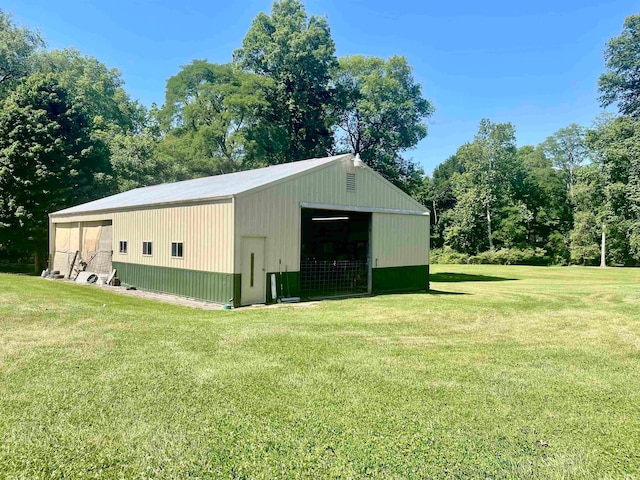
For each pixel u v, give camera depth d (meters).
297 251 12.30
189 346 6.32
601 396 4.58
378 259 14.63
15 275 19.11
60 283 15.48
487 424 3.85
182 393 4.46
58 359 5.57
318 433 3.63
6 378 4.84
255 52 29.75
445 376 5.15
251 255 11.21
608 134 27.64
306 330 7.67
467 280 23.70
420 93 29.95
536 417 4.02
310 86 28.66
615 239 37.81
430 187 50.84
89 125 25.78
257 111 28.16
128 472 3.03
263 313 9.67
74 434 3.55
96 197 24.61
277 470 3.07
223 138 31.98
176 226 12.84
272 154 29.48
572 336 7.63
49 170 21.88
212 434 3.59
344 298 13.03
